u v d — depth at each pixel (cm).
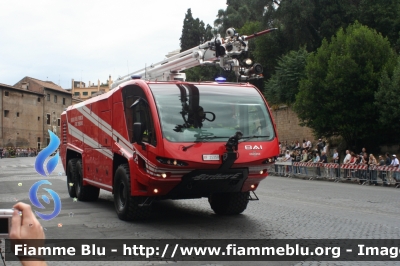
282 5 4353
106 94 1138
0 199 1520
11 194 1681
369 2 4066
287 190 1817
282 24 4656
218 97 948
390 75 3050
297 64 4075
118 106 1048
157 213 1125
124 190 1001
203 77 3338
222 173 911
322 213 1118
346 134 3278
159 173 888
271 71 5009
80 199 1368
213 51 1140
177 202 1361
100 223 981
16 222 193
